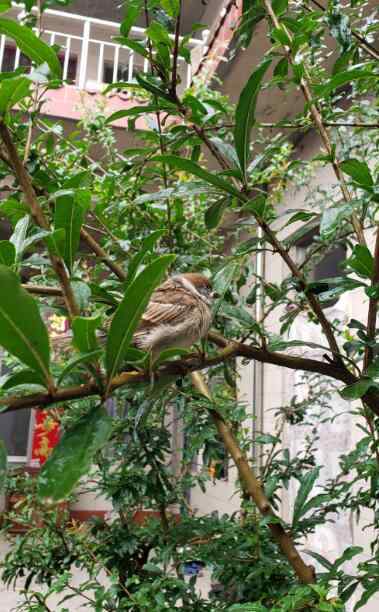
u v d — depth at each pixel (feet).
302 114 6.59
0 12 4.08
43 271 6.15
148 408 4.81
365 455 8.16
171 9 5.40
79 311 3.68
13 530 10.34
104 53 22.54
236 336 7.84
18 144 7.83
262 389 20.34
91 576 7.61
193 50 18.95
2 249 3.43
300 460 9.09
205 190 5.17
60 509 9.34
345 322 12.56
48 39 21.94
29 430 25.98
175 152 7.48
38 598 7.39
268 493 7.04
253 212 4.98
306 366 5.06
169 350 3.60
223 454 8.75
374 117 7.93
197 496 28.07
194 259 7.86
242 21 6.76
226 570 7.45
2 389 3.05
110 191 9.18
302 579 5.48
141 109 5.89
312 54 8.48
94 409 3.20
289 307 10.77
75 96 17.33
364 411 7.64
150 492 8.97
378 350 5.55
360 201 4.76
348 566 13.14
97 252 6.79
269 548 7.77
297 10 9.24
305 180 12.26
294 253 17.48
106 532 9.21
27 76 3.54
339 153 6.63
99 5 23.88
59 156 10.28
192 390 8.14
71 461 2.80
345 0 10.05
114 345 3.21
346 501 8.07
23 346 2.93
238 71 15.34
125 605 6.67
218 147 5.44
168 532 8.48
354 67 5.62
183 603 7.43
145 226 9.80
